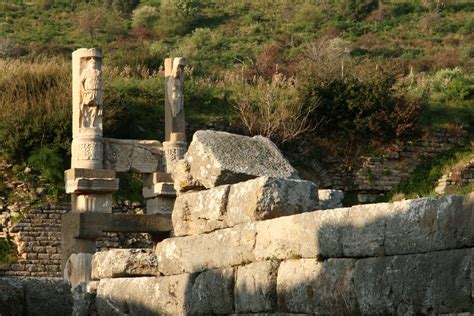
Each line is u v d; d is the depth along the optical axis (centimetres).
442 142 5969
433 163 5906
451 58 8550
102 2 10400
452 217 1109
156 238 3366
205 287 1539
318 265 1316
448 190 5722
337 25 9731
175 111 3669
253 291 1432
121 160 3469
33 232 4778
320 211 1327
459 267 1091
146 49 7956
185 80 6066
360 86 5900
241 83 6238
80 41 9012
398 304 1175
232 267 1495
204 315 1542
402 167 5862
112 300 1770
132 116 5503
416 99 6034
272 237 1414
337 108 5875
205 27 9669
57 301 1891
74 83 3409
